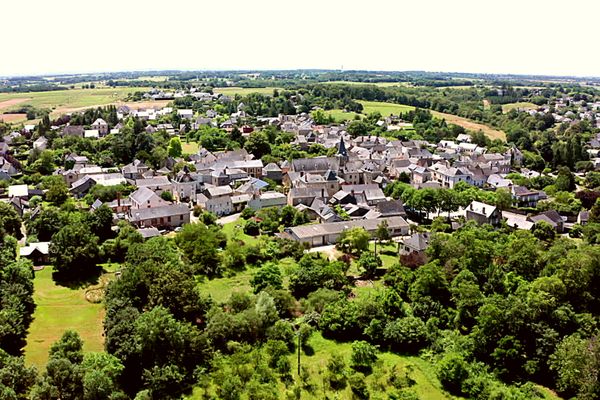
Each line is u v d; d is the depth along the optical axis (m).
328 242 143.25
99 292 110.19
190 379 80.62
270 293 102.31
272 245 133.38
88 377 69.94
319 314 99.56
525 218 159.75
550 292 95.50
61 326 95.94
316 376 83.38
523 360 85.06
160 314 83.12
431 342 92.12
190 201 187.00
